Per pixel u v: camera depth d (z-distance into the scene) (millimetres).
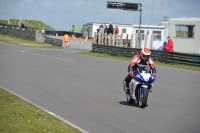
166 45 38656
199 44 47562
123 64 35781
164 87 22516
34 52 48531
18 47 58875
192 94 20203
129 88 16547
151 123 13156
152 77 15648
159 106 16516
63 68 31172
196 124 13203
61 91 19734
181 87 22672
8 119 12273
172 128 12508
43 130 11180
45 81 23422
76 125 12477
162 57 38000
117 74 28266
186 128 12555
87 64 35000
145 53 15523
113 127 12375
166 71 31156
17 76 25359
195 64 34719
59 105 15906
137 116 14242
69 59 39750
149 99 18281
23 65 32375
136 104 16812
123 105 16453
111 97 18469
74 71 29312
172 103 17359
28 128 11305
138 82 15711
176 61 36500
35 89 20109
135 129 12219
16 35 88312
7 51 48656
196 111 15633
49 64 33969
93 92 19781
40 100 16938
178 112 15281
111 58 42312
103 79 25219
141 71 15883
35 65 32750
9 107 14258
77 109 15195
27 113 13414
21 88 20297
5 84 21641
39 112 13789
